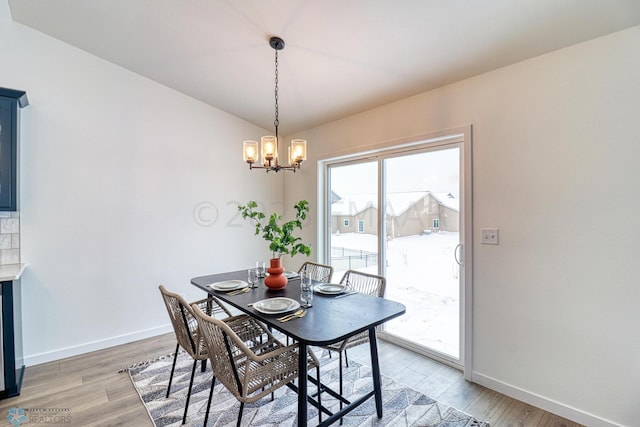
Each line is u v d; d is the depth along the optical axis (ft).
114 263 9.98
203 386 7.66
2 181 7.65
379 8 6.28
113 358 9.10
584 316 6.16
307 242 13.01
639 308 5.59
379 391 6.49
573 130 6.21
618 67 5.69
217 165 12.19
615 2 5.17
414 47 7.19
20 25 8.49
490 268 7.44
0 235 8.29
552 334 6.56
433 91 8.58
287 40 7.84
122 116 10.05
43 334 8.85
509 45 6.54
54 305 9.00
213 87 10.71
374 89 9.16
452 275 8.63
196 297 11.68
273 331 11.00
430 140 8.73
